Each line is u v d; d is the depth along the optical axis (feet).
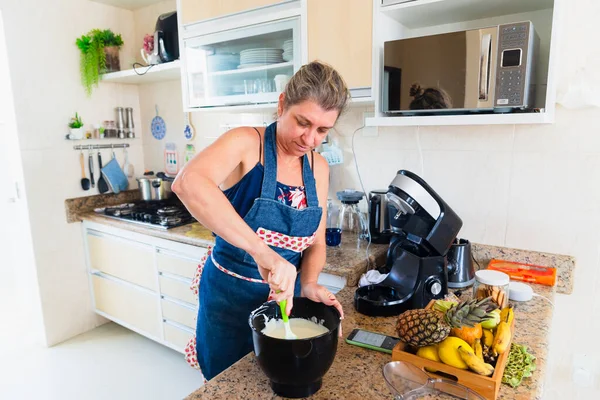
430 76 4.51
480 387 2.47
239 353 4.07
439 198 3.93
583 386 4.99
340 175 6.69
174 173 9.34
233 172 3.58
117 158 9.37
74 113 8.45
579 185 4.68
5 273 8.80
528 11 4.78
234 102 6.44
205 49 6.66
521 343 3.14
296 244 3.81
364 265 5.09
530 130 4.89
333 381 2.68
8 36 7.33
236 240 2.87
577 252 4.81
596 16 4.33
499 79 4.08
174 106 9.02
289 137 3.25
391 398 2.49
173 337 7.48
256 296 3.91
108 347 8.35
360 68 5.04
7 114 7.73
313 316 3.08
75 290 8.75
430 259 3.82
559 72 4.61
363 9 4.90
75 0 8.27
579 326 4.92
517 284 4.18
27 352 8.13
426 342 2.64
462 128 5.38
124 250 7.92
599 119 4.47
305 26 5.40
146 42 8.18
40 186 8.00
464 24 5.22
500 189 5.21
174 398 6.69
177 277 7.08
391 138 6.04
